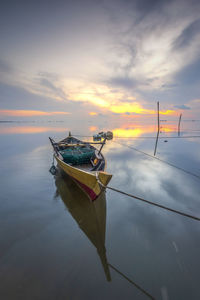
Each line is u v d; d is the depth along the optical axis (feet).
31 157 42.75
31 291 8.93
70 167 20.47
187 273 10.30
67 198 20.66
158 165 35.09
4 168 33.17
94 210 17.97
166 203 19.34
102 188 16.03
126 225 15.39
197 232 14.37
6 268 10.46
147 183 25.36
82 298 8.65
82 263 10.99
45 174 29.73
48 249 12.24
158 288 9.34
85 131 123.95
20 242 12.96
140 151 50.11
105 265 10.87
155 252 12.08
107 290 9.14
